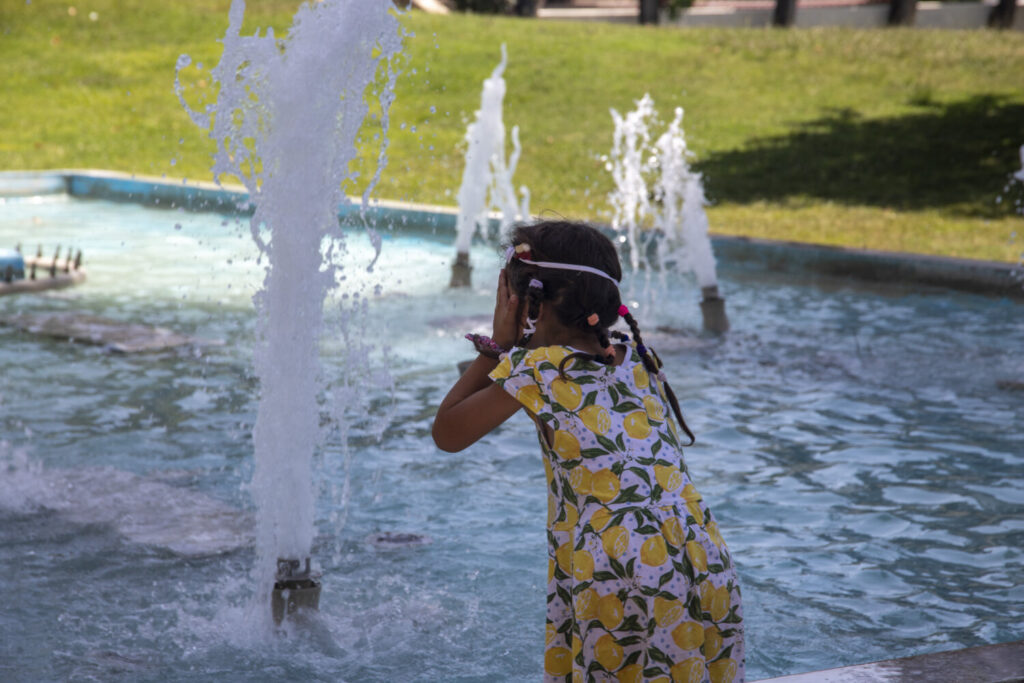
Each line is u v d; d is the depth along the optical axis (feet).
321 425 19.97
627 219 46.16
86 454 18.16
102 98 66.64
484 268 36.70
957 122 61.62
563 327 8.14
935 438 19.70
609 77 71.72
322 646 11.93
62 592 13.08
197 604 12.89
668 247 39.24
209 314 29.14
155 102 66.13
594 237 8.23
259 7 83.87
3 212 46.34
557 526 7.99
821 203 50.24
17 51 73.72
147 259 37.17
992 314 30.37
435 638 12.16
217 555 14.34
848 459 18.54
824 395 22.40
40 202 49.34
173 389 22.11
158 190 49.11
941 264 33.47
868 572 14.06
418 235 43.19
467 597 13.26
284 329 12.22
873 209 48.88
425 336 26.94
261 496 12.43
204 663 11.43
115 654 11.57
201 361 24.32
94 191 50.80
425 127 61.57
